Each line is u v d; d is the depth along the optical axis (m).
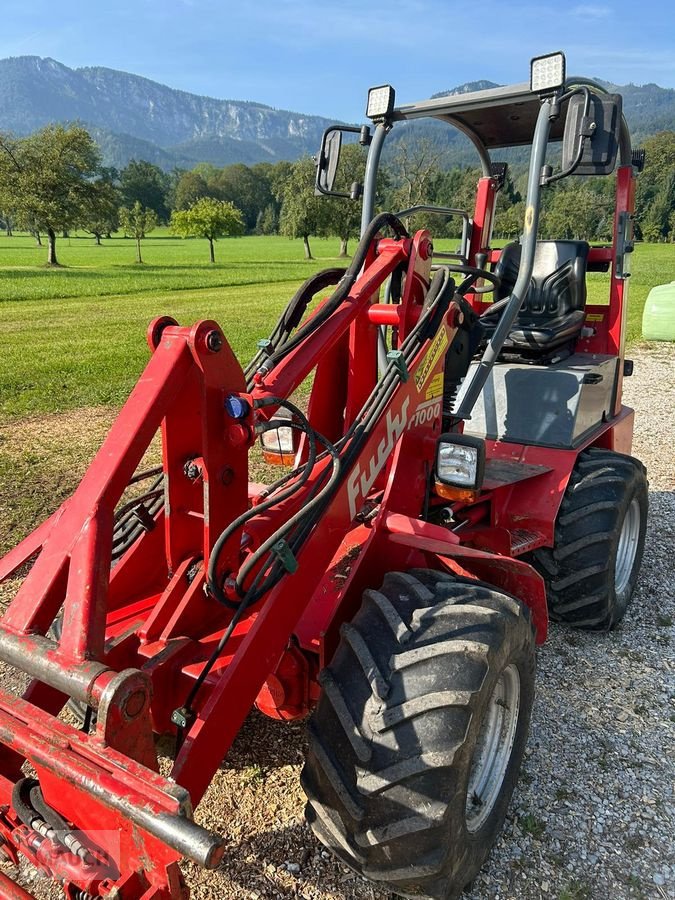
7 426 7.64
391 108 3.51
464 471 2.68
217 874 2.34
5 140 42.81
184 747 1.78
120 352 12.53
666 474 6.27
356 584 2.36
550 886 2.30
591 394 3.76
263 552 2.01
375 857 1.95
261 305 21.56
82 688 1.55
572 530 3.42
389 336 3.63
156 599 2.53
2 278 32.75
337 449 2.34
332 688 2.02
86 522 1.80
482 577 2.71
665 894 2.28
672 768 2.82
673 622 3.92
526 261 3.12
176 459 2.13
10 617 1.76
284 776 2.77
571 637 3.76
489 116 3.77
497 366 3.77
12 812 1.84
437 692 1.91
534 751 2.90
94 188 44.97
